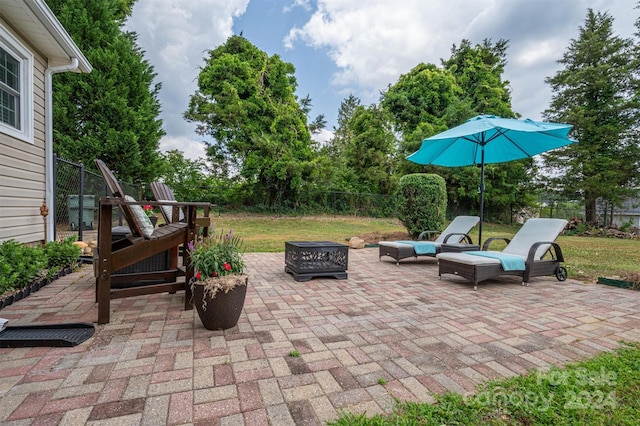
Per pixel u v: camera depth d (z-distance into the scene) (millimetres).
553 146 5469
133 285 3605
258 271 5117
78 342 2273
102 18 10391
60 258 4480
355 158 19422
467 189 18328
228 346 2295
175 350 2213
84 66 5910
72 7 9672
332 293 3859
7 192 4418
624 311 3273
